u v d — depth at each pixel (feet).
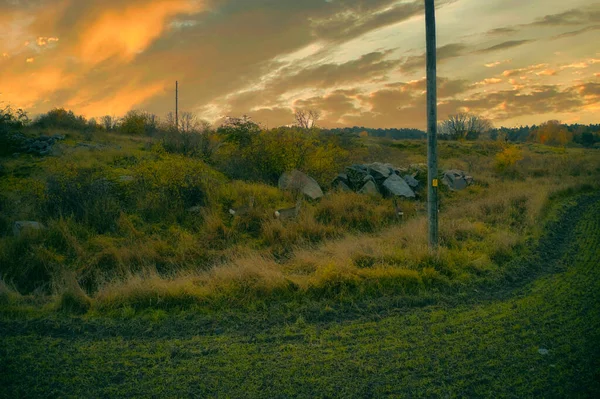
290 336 16.99
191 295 20.45
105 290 21.33
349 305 20.20
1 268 26.48
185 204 37.60
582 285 22.34
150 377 13.73
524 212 42.83
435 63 27.37
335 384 13.12
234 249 30.14
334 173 52.70
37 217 34.27
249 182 46.44
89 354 15.47
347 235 32.55
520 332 16.66
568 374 13.29
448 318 18.47
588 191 66.33
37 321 18.52
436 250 26.13
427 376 13.51
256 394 12.65
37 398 12.41
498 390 12.57
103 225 33.06
